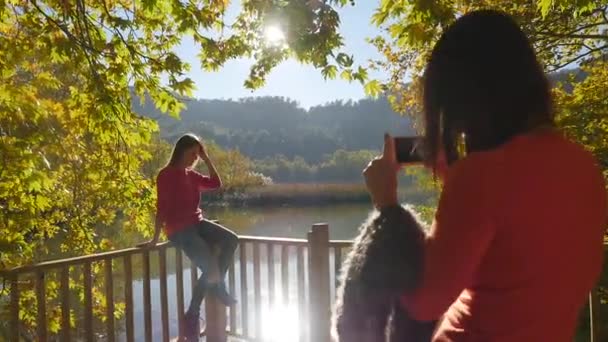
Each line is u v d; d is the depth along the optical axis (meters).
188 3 5.28
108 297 3.99
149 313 4.23
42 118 5.05
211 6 5.66
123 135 5.84
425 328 1.24
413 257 1.20
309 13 4.11
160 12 5.59
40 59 5.55
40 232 6.91
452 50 1.10
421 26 3.99
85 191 6.67
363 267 1.32
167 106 5.62
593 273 1.06
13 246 4.81
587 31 6.63
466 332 1.07
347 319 1.39
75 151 6.09
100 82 5.26
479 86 1.06
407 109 7.29
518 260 1.01
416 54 7.09
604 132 5.64
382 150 1.43
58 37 5.09
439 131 1.15
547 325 1.02
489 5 5.84
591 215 1.04
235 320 4.56
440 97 1.12
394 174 1.38
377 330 1.33
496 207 1.00
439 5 3.91
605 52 6.73
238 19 5.67
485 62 1.06
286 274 4.29
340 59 4.62
